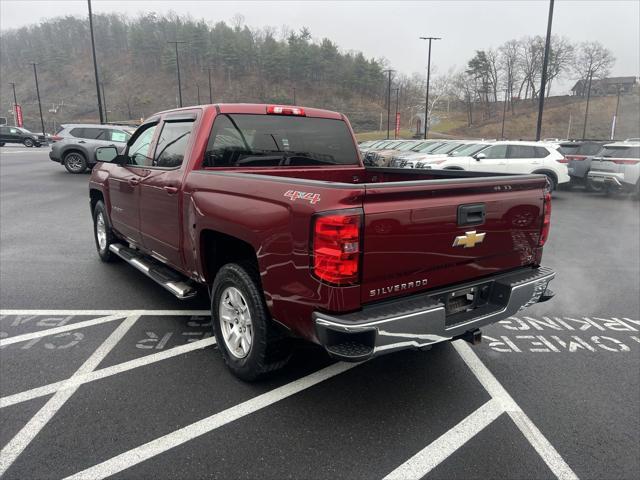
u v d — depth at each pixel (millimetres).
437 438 2787
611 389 3371
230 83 136750
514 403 3172
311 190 2584
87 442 2688
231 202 3129
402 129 106688
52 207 10875
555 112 98312
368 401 3166
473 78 102250
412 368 3646
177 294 3898
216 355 3789
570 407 3135
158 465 2518
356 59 131250
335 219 2422
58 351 3811
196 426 2852
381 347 2533
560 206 12898
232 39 141000
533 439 2791
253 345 3131
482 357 3854
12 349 3834
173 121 4223
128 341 4016
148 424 2863
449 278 2965
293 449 2662
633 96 99375
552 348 4043
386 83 127812
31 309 4695
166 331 4227
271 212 2783
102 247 6277
